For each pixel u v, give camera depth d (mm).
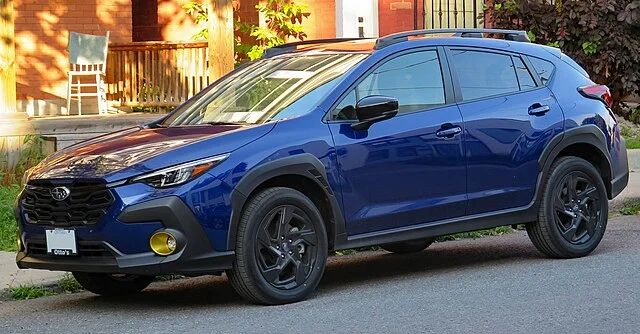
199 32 18562
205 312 8094
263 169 8070
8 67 14055
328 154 8430
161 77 17391
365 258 10656
